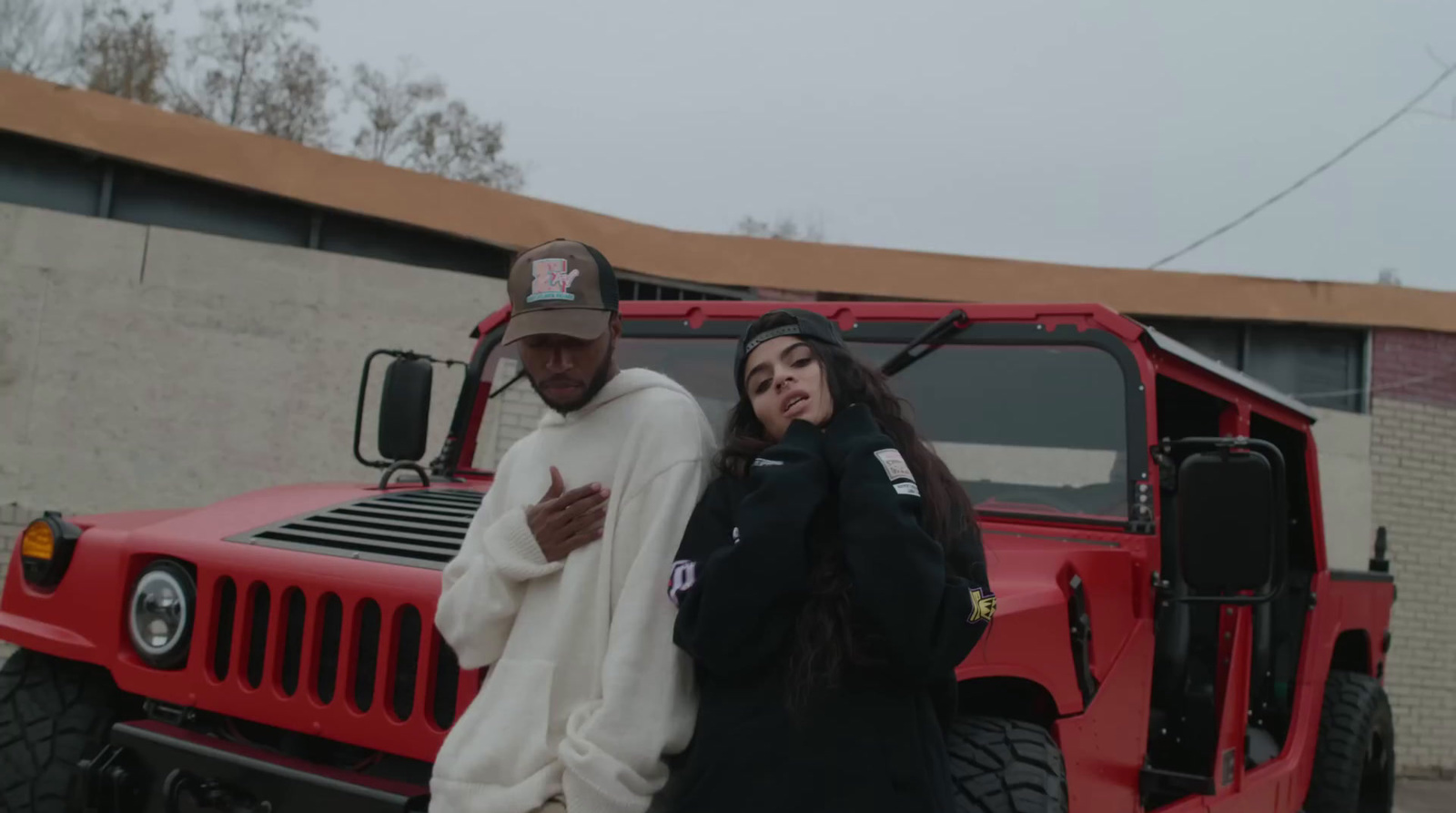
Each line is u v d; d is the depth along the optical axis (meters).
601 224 8.10
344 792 2.22
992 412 3.32
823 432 1.86
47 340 6.52
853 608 1.69
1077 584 2.79
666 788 1.88
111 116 6.89
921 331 3.45
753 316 3.62
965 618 1.72
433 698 2.30
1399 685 9.23
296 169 7.37
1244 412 4.10
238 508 2.96
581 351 2.03
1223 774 3.66
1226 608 3.79
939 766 1.75
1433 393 9.50
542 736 1.85
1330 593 4.87
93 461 6.62
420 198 7.69
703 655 1.73
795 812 1.65
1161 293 9.09
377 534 2.65
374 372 7.40
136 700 2.89
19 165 6.80
